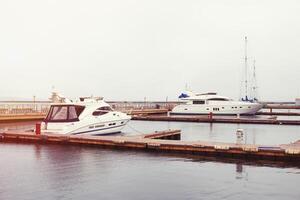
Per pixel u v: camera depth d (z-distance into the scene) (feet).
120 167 48.21
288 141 90.63
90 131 87.71
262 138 97.86
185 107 215.92
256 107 211.61
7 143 74.49
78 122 84.79
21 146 69.82
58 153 60.59
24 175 42.57
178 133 94.58
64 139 72.02
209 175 43.24
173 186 37.78
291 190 36.24
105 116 92.22
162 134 86.17
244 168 47.85
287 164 51.01
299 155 52.47
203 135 104.99
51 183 38.65
